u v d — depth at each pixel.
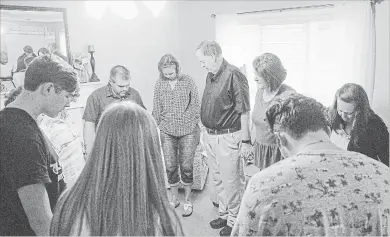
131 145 0.73
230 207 2.41
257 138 2.19
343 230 0.78
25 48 3.08
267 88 2.01
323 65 3.49
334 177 0.82
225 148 2.36
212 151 2.46
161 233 0.73
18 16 3.01
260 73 1.99
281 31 3.68
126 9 3.77
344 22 3.22
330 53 3.42
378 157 1.82
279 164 0.88
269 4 3.71
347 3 3.18
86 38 3.52
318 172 0.83
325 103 3.50
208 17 4.12
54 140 1.59
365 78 3.13
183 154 2.71
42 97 1.00
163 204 0.75
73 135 1.72
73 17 3.40
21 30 3.04
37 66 0.99
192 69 4.36
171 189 2.82
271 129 1.01
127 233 0.69
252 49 3.86
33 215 0.90
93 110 2.34
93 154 0.74
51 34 3.25
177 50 4.37
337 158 0.85
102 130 0.75
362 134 1.82
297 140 0.92
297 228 0.80
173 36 4.29
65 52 3.33
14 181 0.88
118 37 3.78
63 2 3.30
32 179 0.89
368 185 0.81
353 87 1.87
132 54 3.93
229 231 2.41
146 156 0.75
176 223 0.76
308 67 3.57
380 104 3.14
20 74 3.05
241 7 3.89
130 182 0.71
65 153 1.60
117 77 2.29
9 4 2.96
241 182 2.45
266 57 1.99
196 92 2.63
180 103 2.60
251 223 0.83
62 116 2.77
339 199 0.79
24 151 0.89
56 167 1.08
